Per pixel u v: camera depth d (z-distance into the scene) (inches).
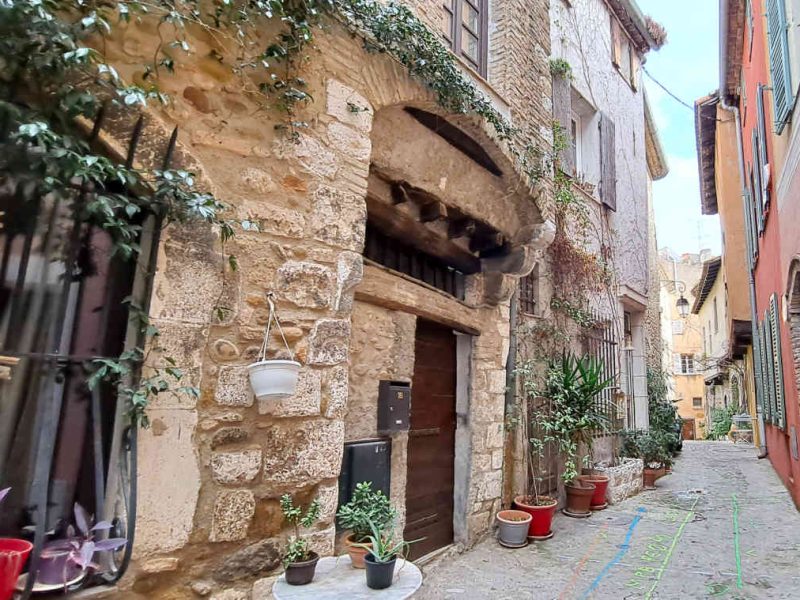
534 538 187.9
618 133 358.0
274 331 95.9
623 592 138.9
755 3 267.1
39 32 69.3
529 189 180.1
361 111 116.6
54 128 73.6
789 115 192.1
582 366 233.6
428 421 171.3
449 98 139.7
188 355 84.3
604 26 354.0
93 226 80.7
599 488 238.1
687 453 512.1
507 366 209.9
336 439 104.0
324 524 100.5
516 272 192.5
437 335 180.9
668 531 200.8
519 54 190.5
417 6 144.9
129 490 75.8
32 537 71.6
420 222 160.7
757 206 302.2
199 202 81.8
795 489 238.2
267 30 99.8
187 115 88.5
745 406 669.3
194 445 83.9
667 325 1320.1
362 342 139.7
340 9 111.9
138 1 82.0
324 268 104.9
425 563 156.9
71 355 75.5
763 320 321.1
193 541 82.7
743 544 182.2
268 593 90.7
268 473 92.7
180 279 84.5
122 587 75.1
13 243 73.6
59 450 75.6
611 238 324.8
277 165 99.7
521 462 210.1
